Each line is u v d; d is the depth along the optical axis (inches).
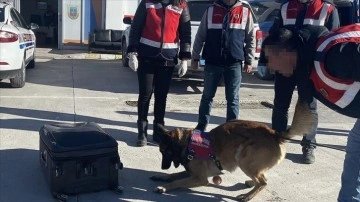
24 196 162.7
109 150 163.0
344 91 115.1
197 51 221.6
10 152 203.0
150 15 204.8
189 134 168.6
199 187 176.7
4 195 162.9
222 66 212.5
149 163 198.1
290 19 186.2
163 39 205.8
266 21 385.1
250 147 156.6
